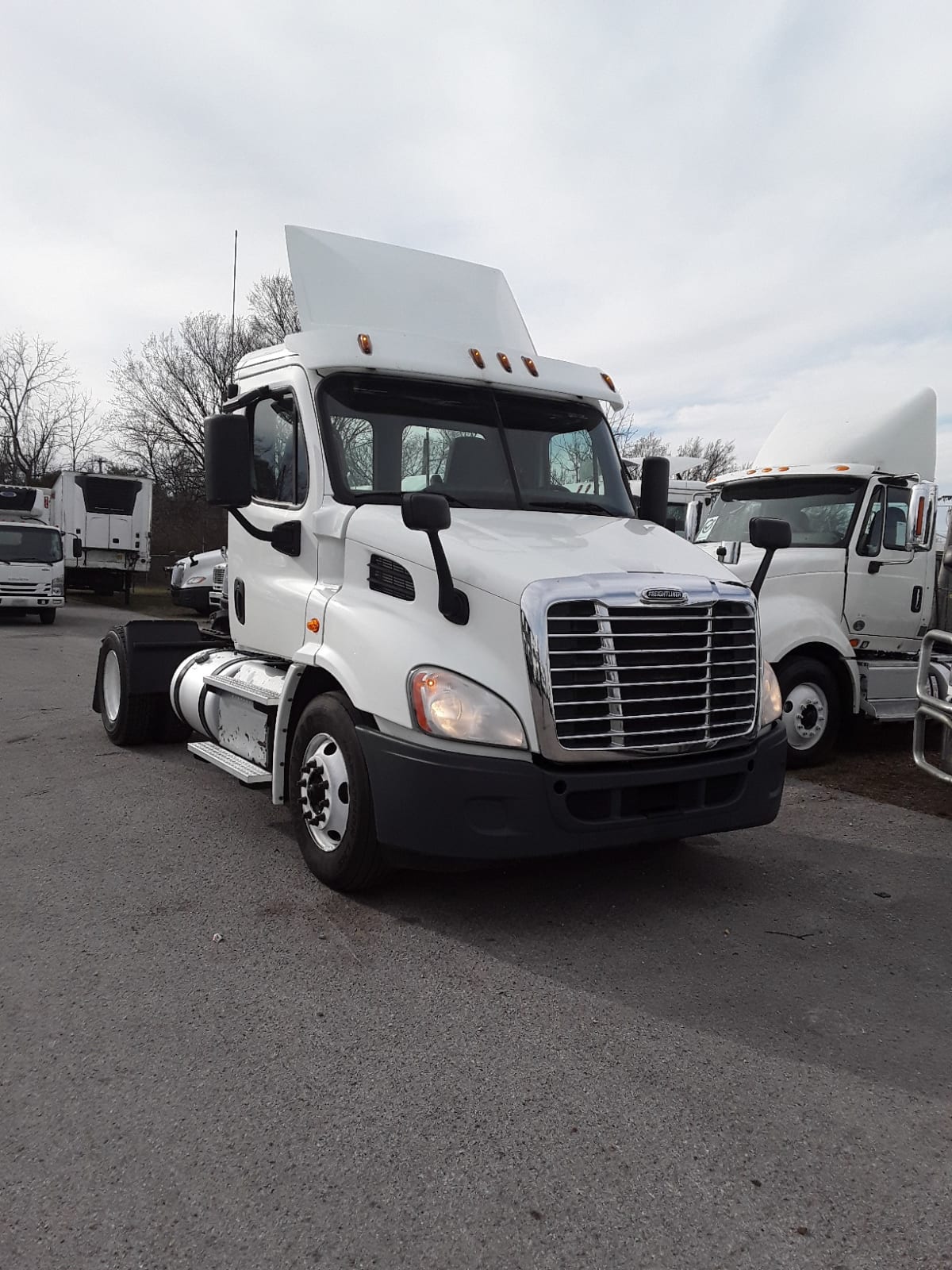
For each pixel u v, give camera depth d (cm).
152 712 806
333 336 518
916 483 833
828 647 790
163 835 574
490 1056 327
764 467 922
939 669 640
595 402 587
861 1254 237
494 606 416
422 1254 235
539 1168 268
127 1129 282
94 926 434
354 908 458
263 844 558
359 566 477
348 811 453
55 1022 345
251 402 584
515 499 532
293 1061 321
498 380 545
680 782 436
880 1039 345
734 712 452
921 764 613
